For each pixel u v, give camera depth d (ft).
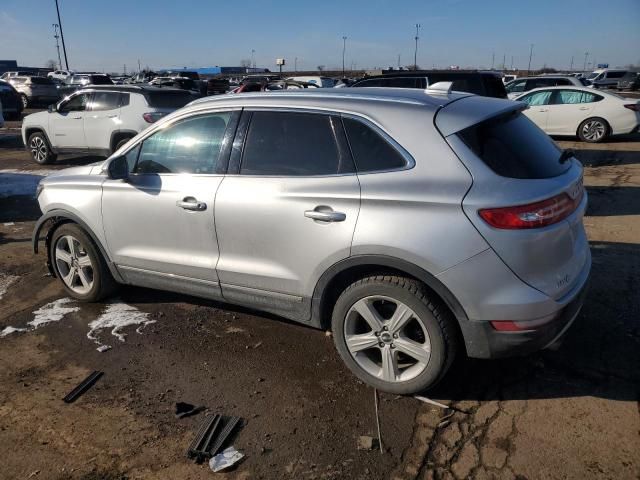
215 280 11.89
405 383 10.01
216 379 11.02
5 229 22.00
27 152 44.11
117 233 13.20
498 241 8.76
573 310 9.71
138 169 12.91
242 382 10.89
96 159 41.09
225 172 11.54
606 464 8.41
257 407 10.07
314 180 10.30
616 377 10.66
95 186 13.39
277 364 11.55
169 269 12.55
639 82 126.31
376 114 10.07
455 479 8.26
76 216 13.76
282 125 11.00
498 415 9.67
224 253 11.59
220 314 13.97
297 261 10.55
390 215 9.40
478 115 9.71
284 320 13.60
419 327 9.90
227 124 11.68
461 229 8.91
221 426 9.55
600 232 19.97
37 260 18.19
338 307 10.33
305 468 8.55
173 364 11.60
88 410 10.05
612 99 42.16
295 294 10.84
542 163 9.68
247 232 11.09
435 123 9.59
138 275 13.26
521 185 8.96
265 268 11.06
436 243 9.03
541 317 9.02
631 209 23.12
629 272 15.78
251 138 11.33
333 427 9.47
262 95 11.71
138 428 9.53
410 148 9.59
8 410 10.07
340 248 9.85
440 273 9.05
